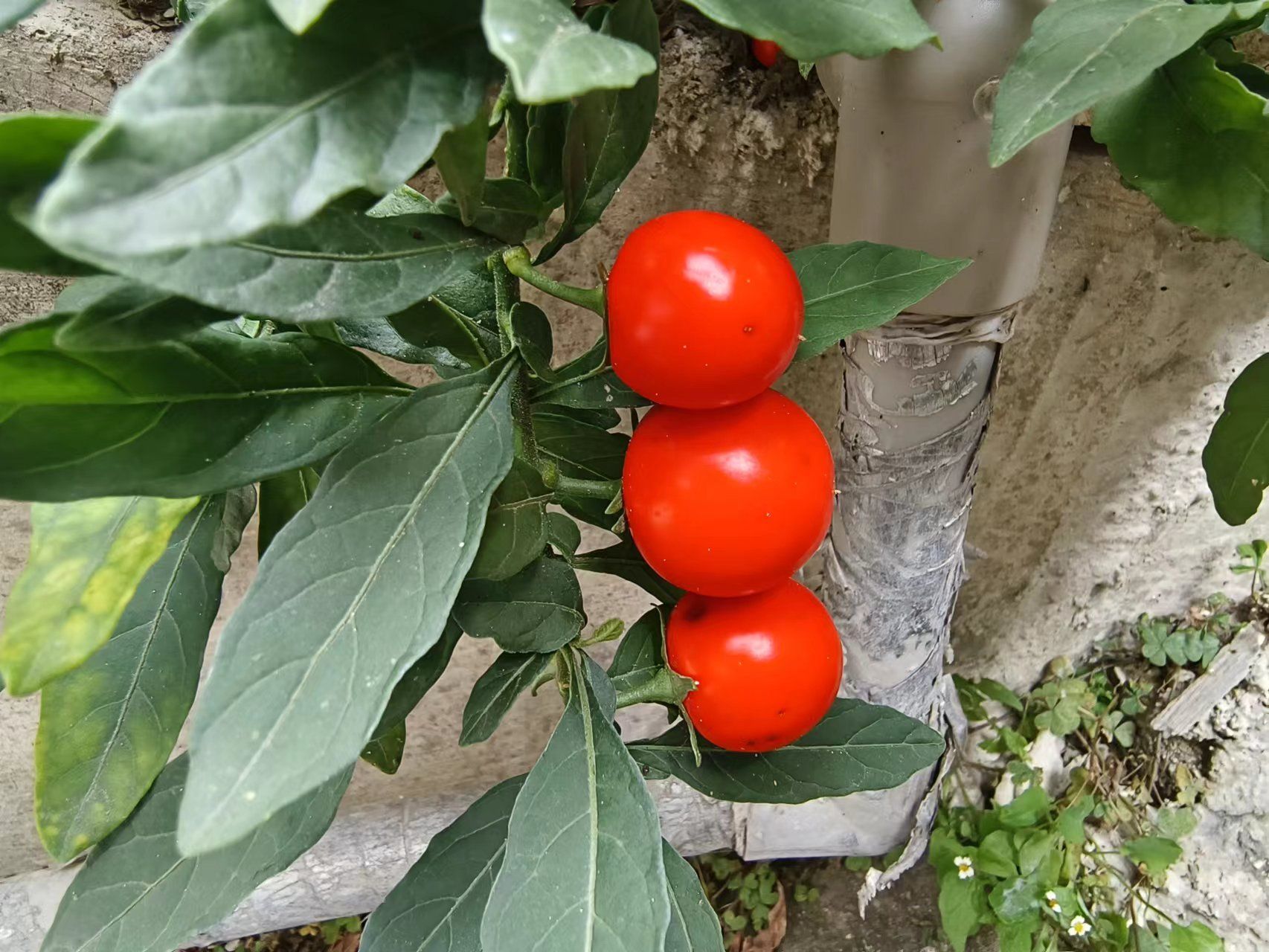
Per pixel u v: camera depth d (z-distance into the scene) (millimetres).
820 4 50
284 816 87
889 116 92
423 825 201
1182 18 58
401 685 82
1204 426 176
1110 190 138
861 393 129
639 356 65
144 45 109
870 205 99
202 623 87
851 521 147
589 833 73
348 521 61
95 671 86
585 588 183
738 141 128
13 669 68
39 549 70
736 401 68
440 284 60
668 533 72
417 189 119
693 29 121
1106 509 191
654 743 114
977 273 103
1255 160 68
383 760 107
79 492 61
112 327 52
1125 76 56
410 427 66
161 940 85
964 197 95
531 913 70
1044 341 158
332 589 59
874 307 80
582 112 60
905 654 167
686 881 96
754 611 85
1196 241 144
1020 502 188
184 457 64
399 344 86
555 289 69
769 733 87
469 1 48
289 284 52
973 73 86
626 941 68
